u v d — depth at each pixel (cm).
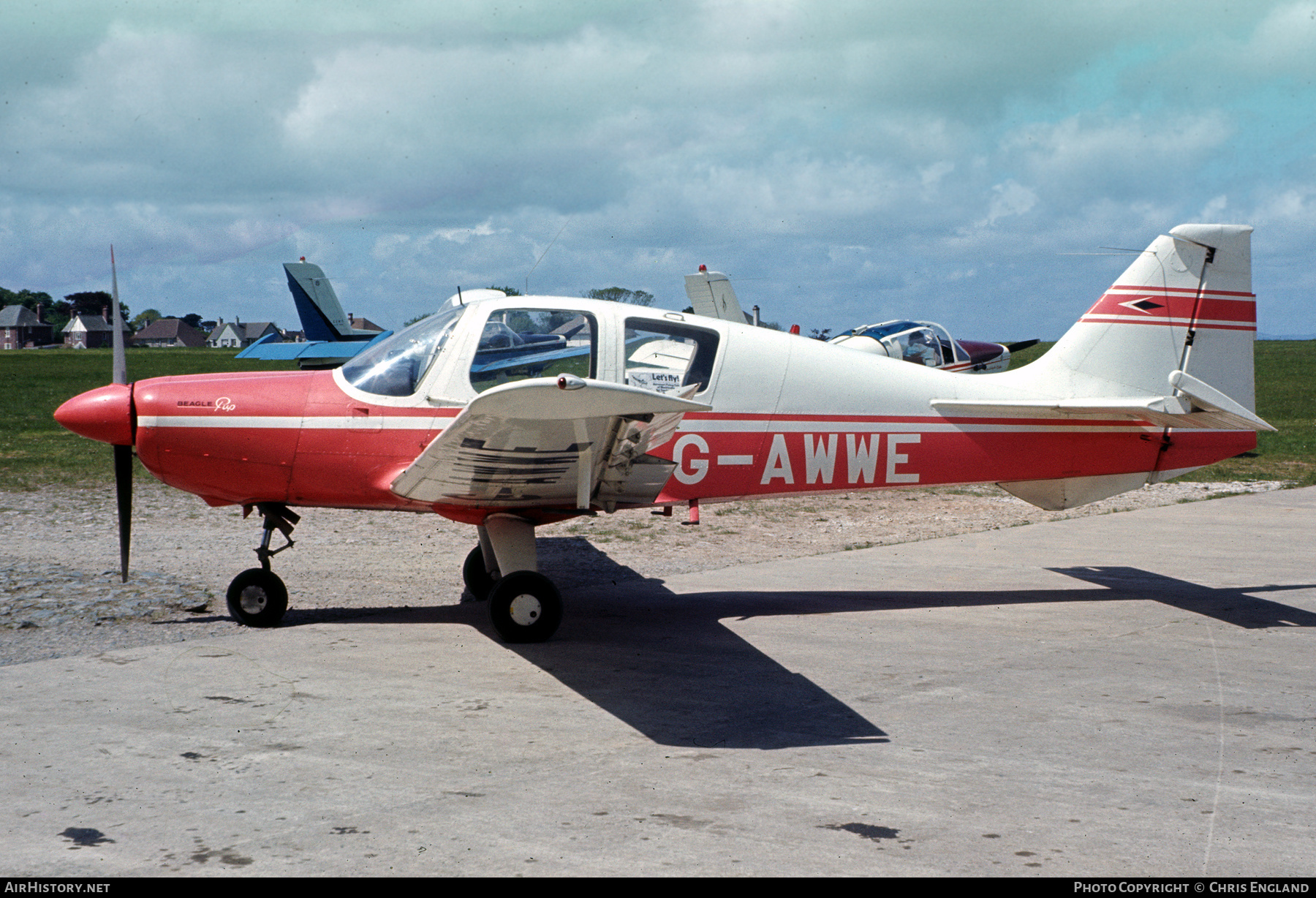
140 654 523
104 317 14138
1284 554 875
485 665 517
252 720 424
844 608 663
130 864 292
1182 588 734
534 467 516
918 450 675
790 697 468
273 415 584
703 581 750
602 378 609
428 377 593
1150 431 697
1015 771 376
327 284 3027
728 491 646
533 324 609
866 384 665
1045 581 759
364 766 374
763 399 643
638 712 443
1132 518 1077
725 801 345
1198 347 721
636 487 565
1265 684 495
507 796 347
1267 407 2605
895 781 365
